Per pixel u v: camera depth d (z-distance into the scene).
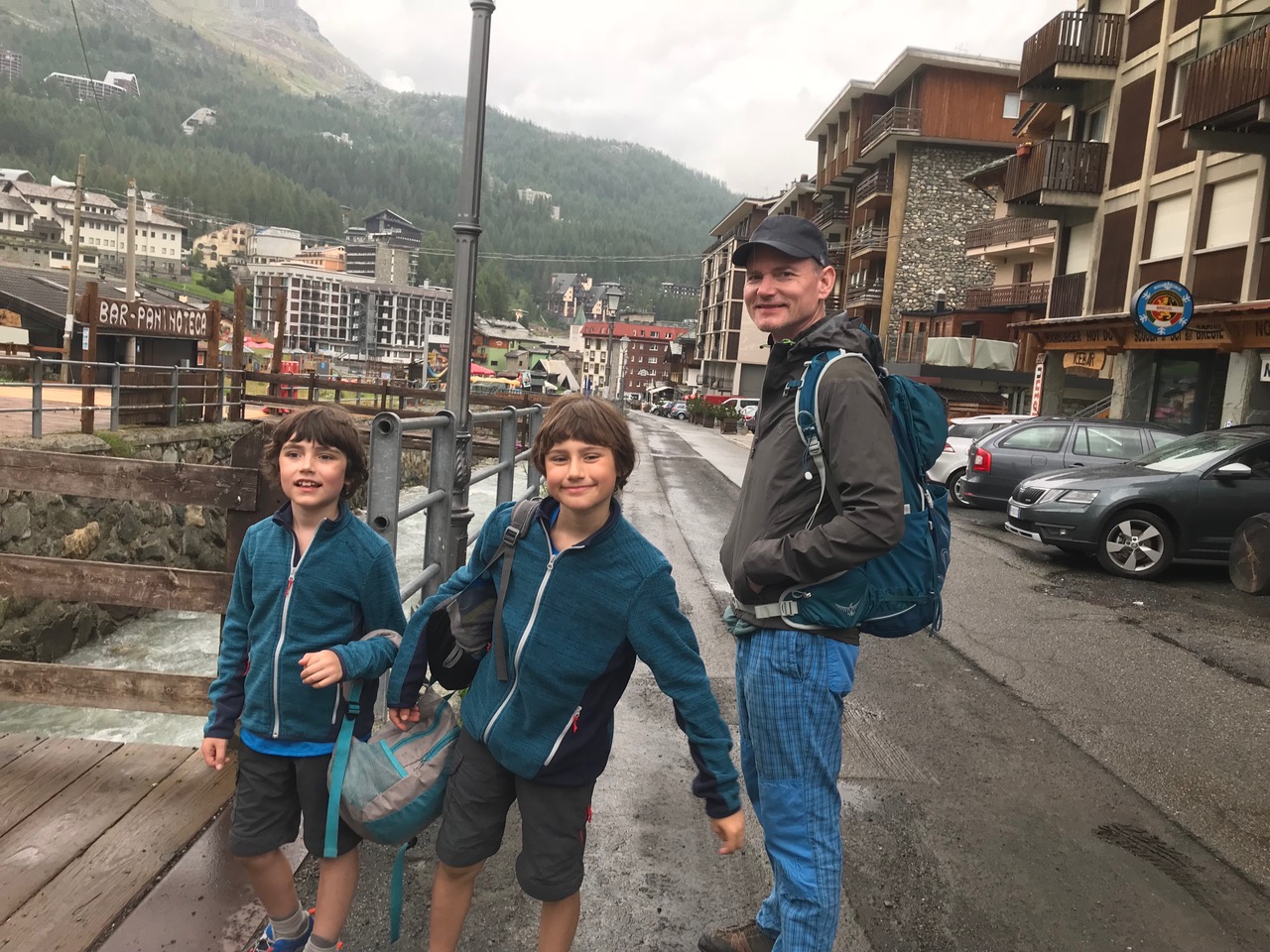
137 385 14.92
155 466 3.20
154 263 153.12
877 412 1.91
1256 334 14.43
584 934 2.52
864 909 2.70
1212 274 16.58
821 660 2.01
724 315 80.69
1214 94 13.95
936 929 2.60
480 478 5.46
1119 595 7.68
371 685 2.23
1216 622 6.73
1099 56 20.34
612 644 1.92
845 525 1.85
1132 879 2.95
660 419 67.50
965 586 7.81
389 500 3.41
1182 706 4.75
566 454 1.84
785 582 2.00
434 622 2.06
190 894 2.54
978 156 40.78
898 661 5.47
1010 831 3.27
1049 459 12.09
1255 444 8.55
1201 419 16.88
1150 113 18.94
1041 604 7.22
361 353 155.62
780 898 2.08
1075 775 3.80
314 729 2.17
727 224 81.06
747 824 3.32
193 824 2.93
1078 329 19.84
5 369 24.16
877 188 41.84
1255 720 4.55
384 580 2.30
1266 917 2.74
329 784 2.08
